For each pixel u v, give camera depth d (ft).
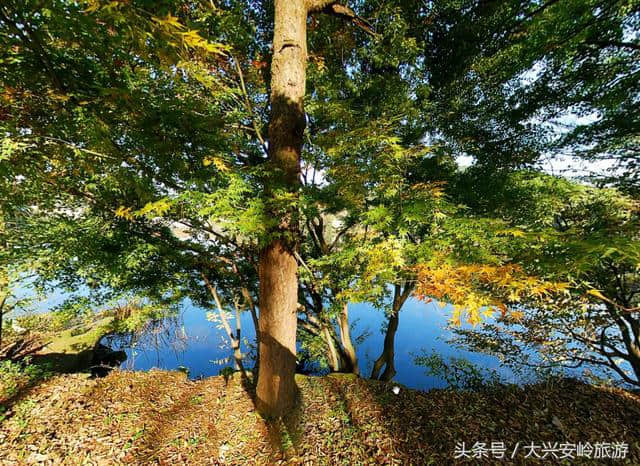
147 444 12.55
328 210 15.43
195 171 11.44
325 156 15.71
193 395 17.30
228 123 14.90
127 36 6.16
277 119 11.62
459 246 7.56
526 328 25.04
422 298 7.42
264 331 13.32
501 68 15.62
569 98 15.40
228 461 11.85
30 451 11.38
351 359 24.61
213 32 14.11
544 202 17.17
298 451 12.28
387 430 13.71
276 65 11.68
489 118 17.49
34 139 8.22
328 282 15.90
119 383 17.71
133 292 20.79
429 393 17.28
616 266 16.90
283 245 12.27
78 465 11.01
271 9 17.48
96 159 10.28
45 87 7.79
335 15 13.19
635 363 20.84
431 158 16.85
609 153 16.11
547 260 6.29
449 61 16.84
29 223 17.06
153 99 10.19
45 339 29.14
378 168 11.02
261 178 11.93
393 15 15.16
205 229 15.49
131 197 14.67
